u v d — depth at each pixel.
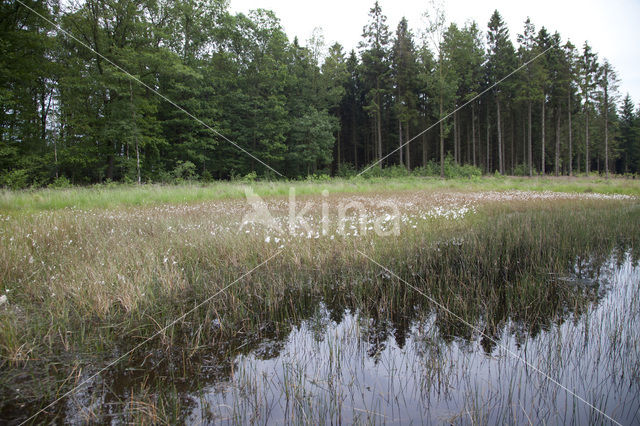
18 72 15.77
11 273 4.18
